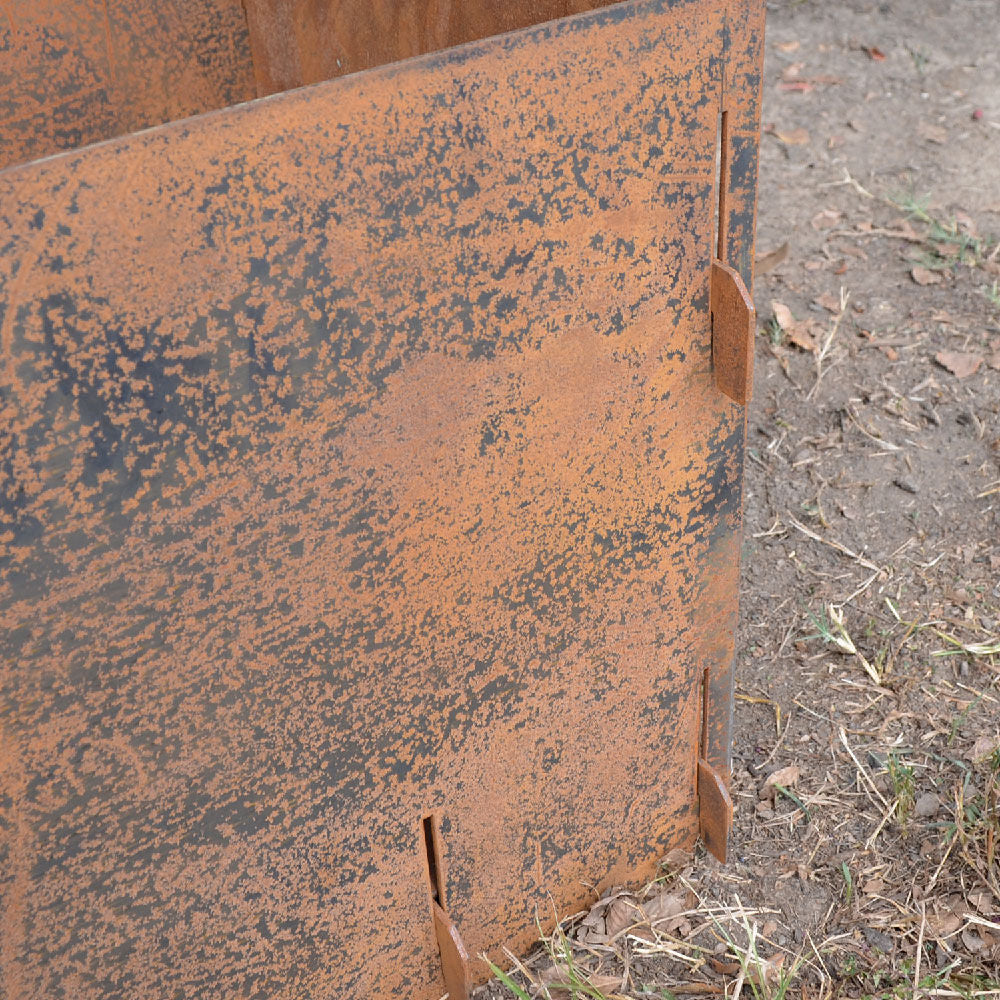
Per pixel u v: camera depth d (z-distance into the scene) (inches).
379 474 55.8
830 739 96.3
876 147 177.2
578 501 63.9
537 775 71.3
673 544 69.6
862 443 127.4
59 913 55.2
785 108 187.6
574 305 58.5
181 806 56.8
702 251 61.8
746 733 97.7
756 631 107.7
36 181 42.6
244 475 51.8
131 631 51.6
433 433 56.7
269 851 61.1
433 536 59.1
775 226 162.4
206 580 52.7
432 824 67.6
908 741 95.5
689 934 80.7
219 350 48.9
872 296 147.9
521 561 63.3
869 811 89.7
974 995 75.6
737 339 63.1
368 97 48.3
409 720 63.1
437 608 61.1
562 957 78.2
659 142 57.2
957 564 112.1
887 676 101.6
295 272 49.5
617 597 68.7
